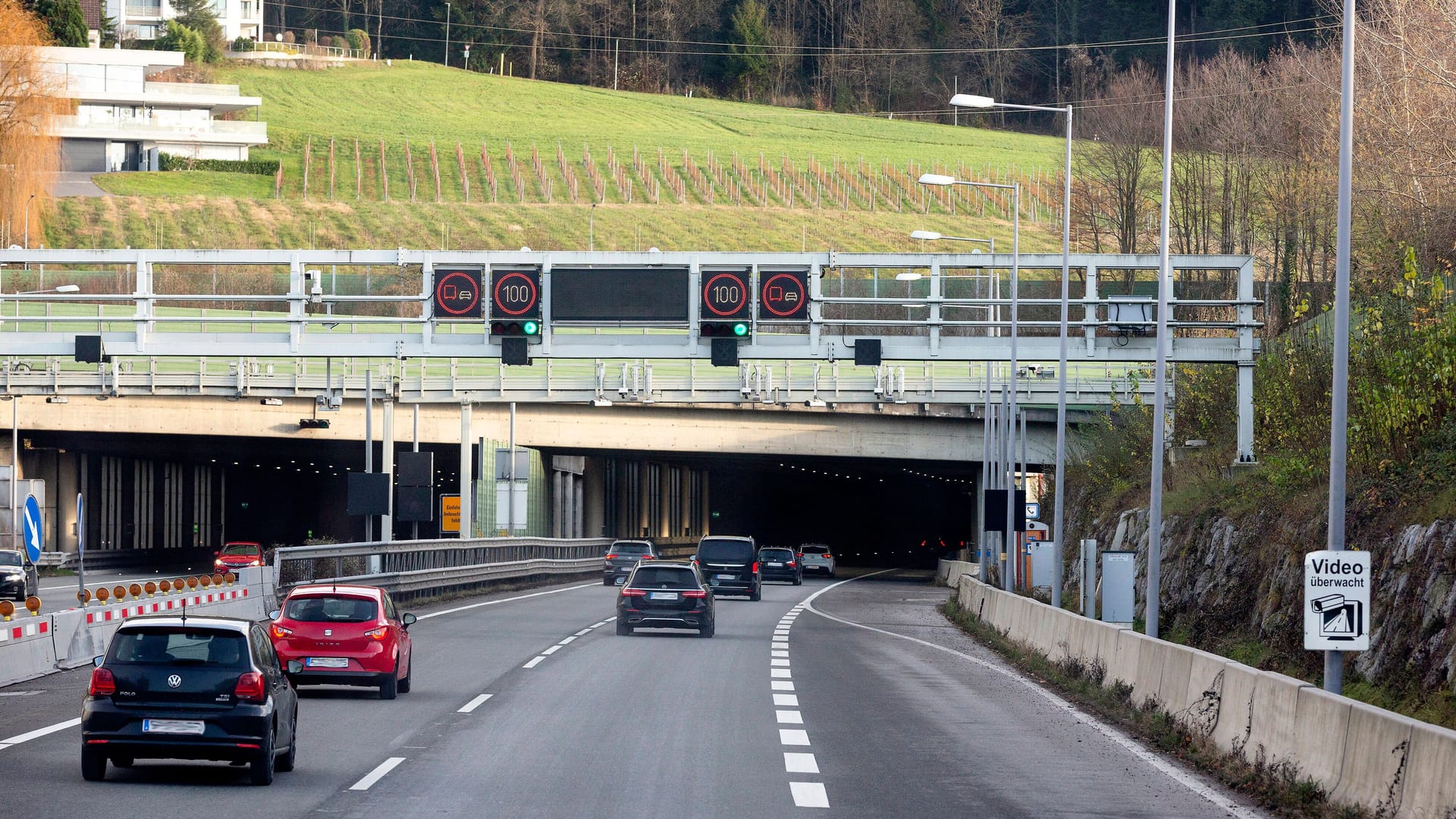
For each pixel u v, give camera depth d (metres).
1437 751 40.94
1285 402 127.44
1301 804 47.69
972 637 138.00
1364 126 195.00
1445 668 75.38
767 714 72.31
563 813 45.28
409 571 171.88
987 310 173.25
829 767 55.47
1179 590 132.38
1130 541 167.25
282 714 52.66
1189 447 170.75
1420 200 163.88
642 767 54.81
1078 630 92.69
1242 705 57.25
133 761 55.72
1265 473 125.75
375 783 50.88
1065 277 134.38
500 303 137.25
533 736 63.56
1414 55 180.38
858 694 82.81
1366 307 110.06
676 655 107.25
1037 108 138.50
